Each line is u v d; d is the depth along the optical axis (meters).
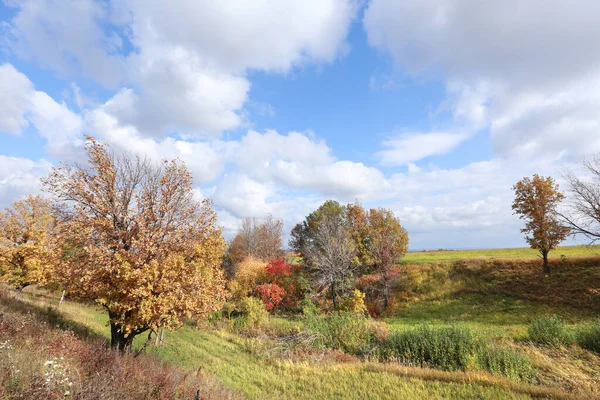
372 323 21.36
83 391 5.83
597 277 27.55
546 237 28.75
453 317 27.80
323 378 13.59
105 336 15.98
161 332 17.98
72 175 12.09
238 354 17.50
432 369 14.62
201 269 13.20
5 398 5.00
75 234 11.45
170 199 13.42
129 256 11.07
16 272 22.19
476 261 37.09
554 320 18.70
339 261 32.94
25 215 23.05
